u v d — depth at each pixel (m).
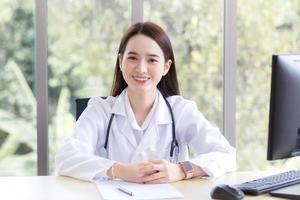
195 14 2.74
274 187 1.46
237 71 2.81
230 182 1.63
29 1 2.55
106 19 2.64
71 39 2.61
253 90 2.84
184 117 1.98
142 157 1.86
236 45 2.75
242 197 1.38
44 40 2.51
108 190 1.48
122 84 2.01
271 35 2.84
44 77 2.53
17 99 2.60
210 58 2.77
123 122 1.91
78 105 2.13
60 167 1.72
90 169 1.64
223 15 2.75
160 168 1.60
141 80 1.84
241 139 2.86
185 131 1.98
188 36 2.74
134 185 1.55
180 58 2.75
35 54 2.53
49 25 2.57
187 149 2.01
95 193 1.46
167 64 1.93
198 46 2.76
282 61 1.40
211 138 1.92
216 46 2.78
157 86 2.02
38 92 2.53
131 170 1.60
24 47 2.57
